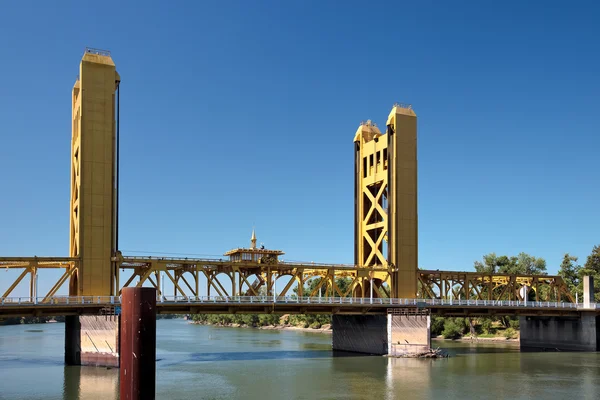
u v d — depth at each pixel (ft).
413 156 343.87
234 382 214.28
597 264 480.23
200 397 187.01
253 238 357.82
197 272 277.23
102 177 266.16
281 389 201.05
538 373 240.53
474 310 326.44
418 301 308.60
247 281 290.56
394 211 335.06
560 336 350.43
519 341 392.88
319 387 205.16
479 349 350.84
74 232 285.84
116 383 203.51
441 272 346.33
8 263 245.24
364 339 317.22
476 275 356.79
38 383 204.33
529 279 385.70
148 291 115.24
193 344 388.98
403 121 343.46
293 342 410.11
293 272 316.60
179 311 255.91
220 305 263.08
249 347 362.12
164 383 211.82
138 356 112.98
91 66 270.26
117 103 278.67
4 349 345.51
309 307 288.51
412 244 337.11
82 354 243.60
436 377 228.43
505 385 211.41
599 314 339.77
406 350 294.05
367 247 365.61
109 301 251.60
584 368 256.52
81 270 255.70
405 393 195.42
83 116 265.95
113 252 264.11
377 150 358.84
